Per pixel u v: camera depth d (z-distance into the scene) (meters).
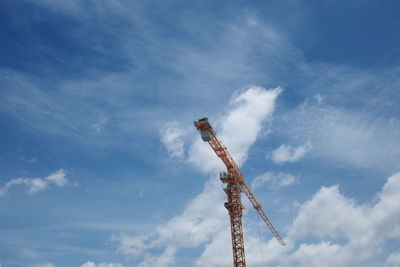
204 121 124.56
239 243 129.62
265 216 158.88
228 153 135.38
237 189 136.62
